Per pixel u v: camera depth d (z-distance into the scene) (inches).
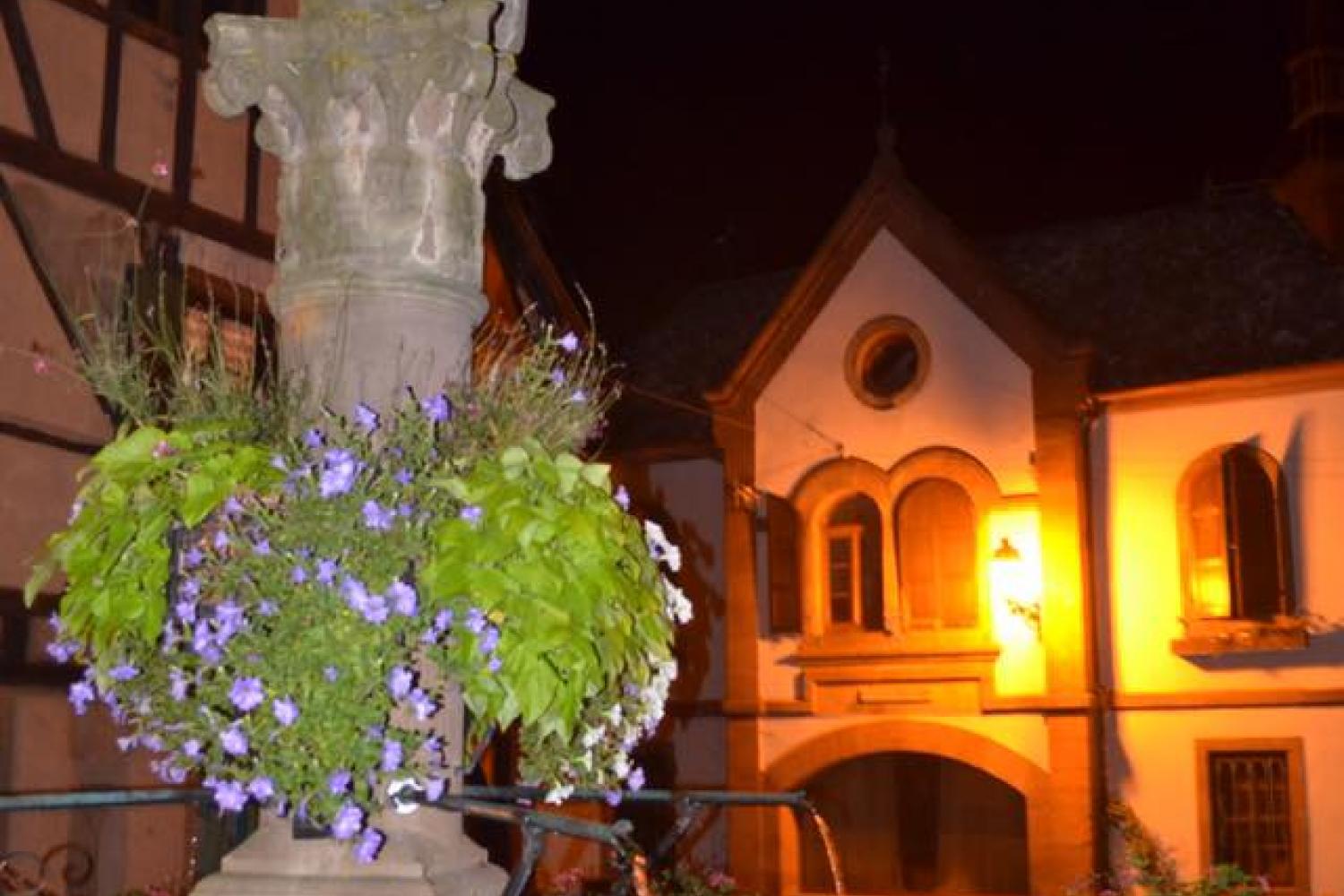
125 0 502.9
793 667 917.8
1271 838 803.4
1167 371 869.2
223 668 127.8
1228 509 824.3
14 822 445.7
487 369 170.2
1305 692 798.5
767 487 938.7
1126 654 844.0
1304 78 1026.7
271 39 167.0
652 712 148.4
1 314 458.0
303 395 152.2
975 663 859.4
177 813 491.5
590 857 895.7
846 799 903.7
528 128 181.0
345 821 124.7
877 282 917.2
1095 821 820.6
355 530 129.1
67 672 464.8
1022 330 869.8
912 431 898.7
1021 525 861.2
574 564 131.7
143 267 492.7
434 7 169.9
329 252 164.2
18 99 467.5
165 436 136.2
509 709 128.9
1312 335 852.6
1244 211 953.5
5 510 453.4
